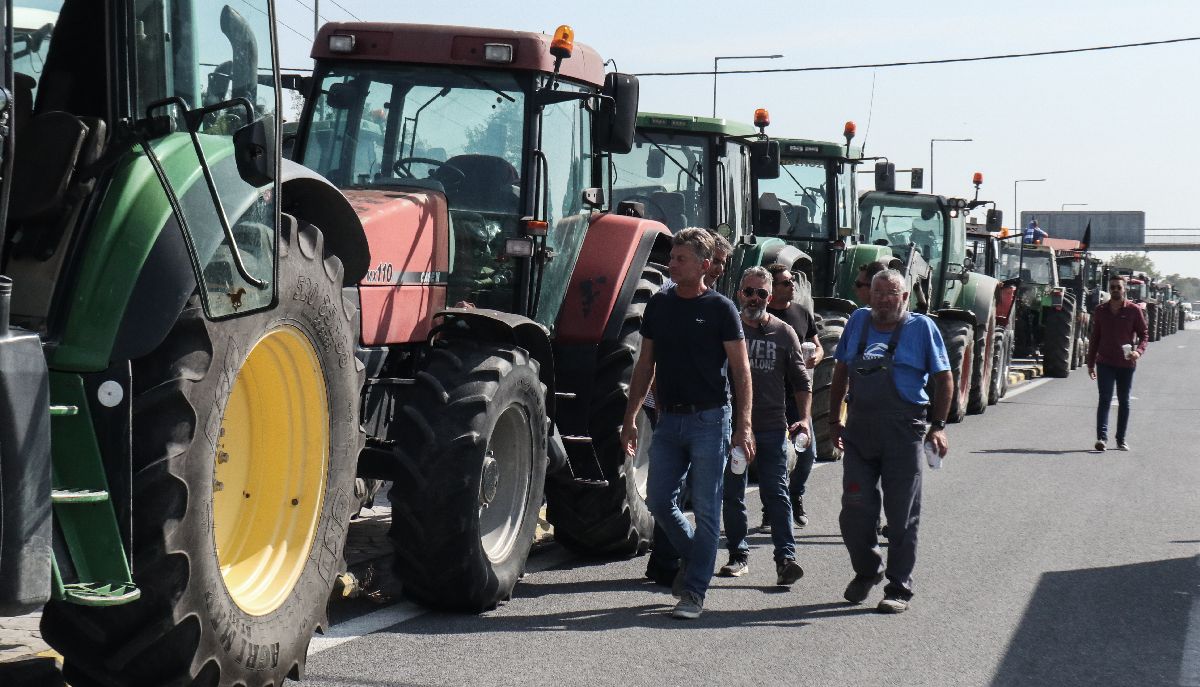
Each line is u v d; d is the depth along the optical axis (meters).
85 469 4.71
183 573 4.96
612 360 9.30
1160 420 22.08
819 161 18.56
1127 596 8.76
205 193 5.05
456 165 8.67
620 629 7.58
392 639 7.16
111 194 4.93
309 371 5.99
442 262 8.27
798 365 9.06
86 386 4.74
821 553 10.16
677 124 14.25
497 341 7.99
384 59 8.69
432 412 7.45
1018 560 9.88
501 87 8.70
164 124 5.14
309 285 5.86
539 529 10.21
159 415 4.91
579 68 9.21
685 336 7.77
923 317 8.48
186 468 4.93
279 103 5.25
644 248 9.72
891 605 8.21
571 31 8.56
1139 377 35.19
